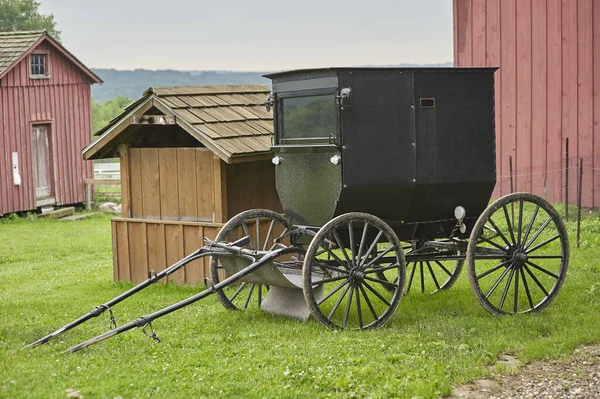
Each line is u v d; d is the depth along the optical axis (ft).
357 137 27.40
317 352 24.38
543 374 22.61
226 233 30.68
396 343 25.36
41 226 72.43
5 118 78.33
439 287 34.14
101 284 39.27
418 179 28.40
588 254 39.01
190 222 36.65
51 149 84.43
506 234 44.62
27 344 26.23
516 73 56.75
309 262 26.45
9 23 168.66
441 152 28.94
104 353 24.81
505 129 57.57
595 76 52.21
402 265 27.76
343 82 27.09
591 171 52.03
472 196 30.09
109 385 21.25
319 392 21.17
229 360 23.86
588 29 52.39
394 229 29.78
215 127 35.76
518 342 25.32
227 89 39.93
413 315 29.35
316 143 28.07
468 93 29.48
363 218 27.22
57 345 25.76
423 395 20.84
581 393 21.08
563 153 54.24
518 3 56.24
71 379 21.93
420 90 28.37
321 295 29.27
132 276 38.83
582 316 28.19
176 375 22.34
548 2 54.49
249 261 27.63
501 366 22.99
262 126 37.96
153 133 40.70
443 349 24.53
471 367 22.95
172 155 37.40
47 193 84.23
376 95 27.63
